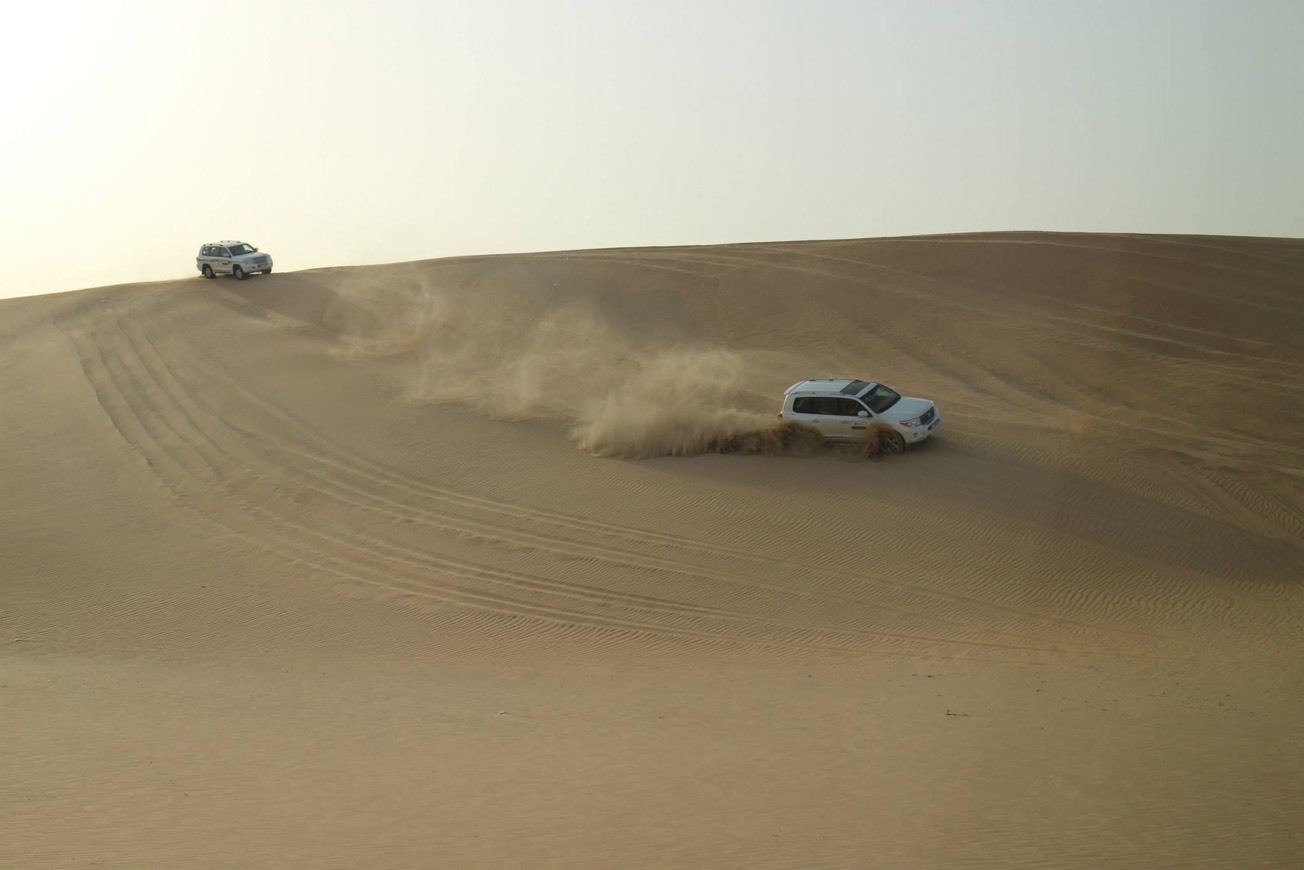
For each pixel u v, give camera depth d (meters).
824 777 10.70
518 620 20.41
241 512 27.36
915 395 37.94
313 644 19.75
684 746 12.24
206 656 19.14
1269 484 26.03
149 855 8.50
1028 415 34.53
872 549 22.72
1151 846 8.27
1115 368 39.62
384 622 20.73
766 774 10.90
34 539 26.28
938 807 9.51
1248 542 22.78
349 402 35.97
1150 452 28.47
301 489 28.45
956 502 24.95
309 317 50.78
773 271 56.28
